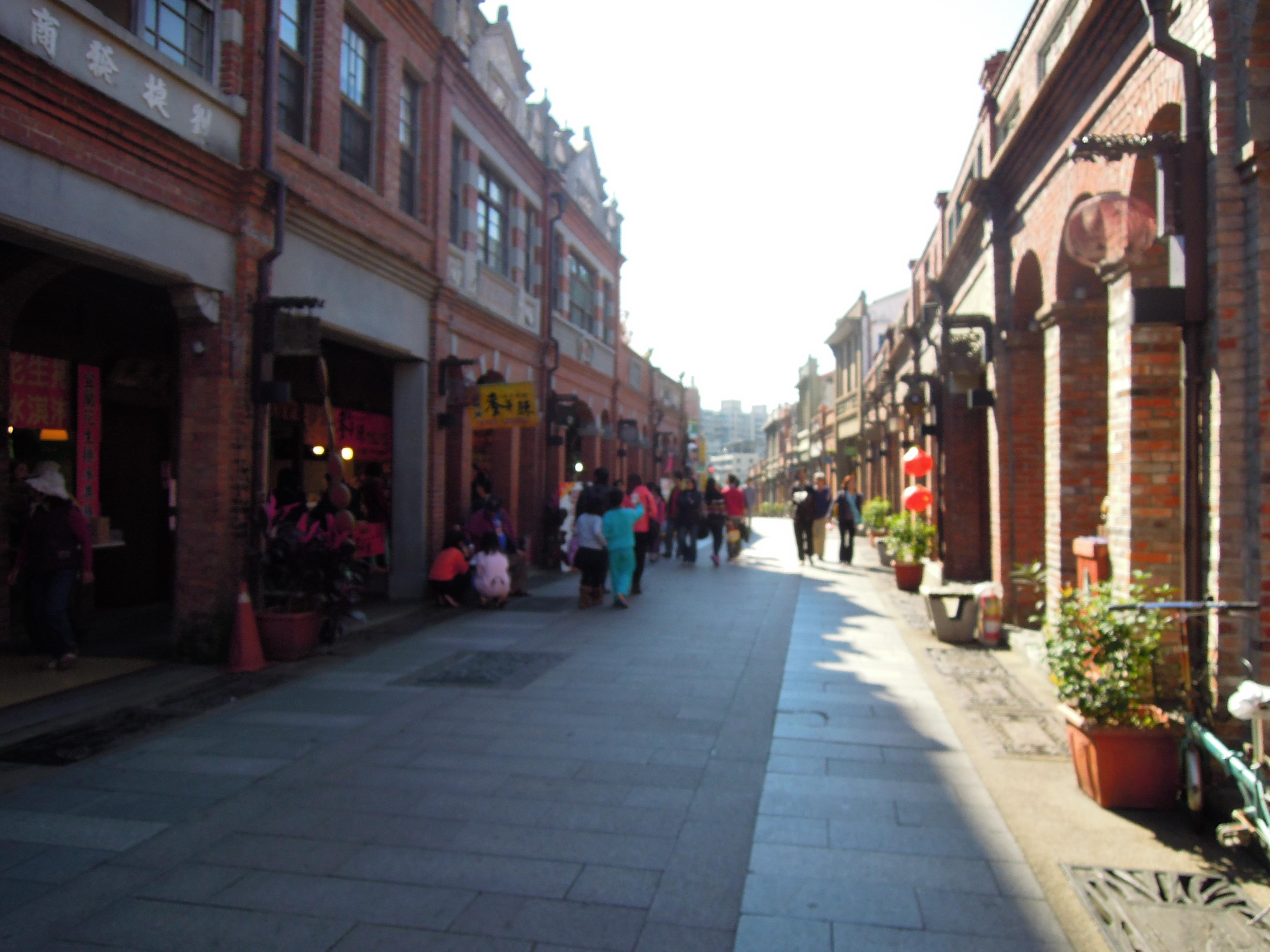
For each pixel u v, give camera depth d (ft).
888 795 15.79
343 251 32.12
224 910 11.58
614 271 77.15
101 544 32.35
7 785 16.20
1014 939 10.89
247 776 16.78
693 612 37.86
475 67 45.88
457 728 19.99
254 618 25.91
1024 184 29.09
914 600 41.81
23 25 19.21
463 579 38.52
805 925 11.25
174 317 33.73
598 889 12.18
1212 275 15.39
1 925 11.16
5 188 19.03
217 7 26.20
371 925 11.19
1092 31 20.74
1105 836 13.94
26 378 29.99
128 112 21.79
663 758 17.84
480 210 48.24
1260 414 14.64
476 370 45.01
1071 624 16.03
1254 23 14.62
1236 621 14.98
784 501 193.47
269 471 46.03
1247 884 12.32
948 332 33.96
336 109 32.14
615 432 77.15
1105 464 24.68
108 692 22.65
